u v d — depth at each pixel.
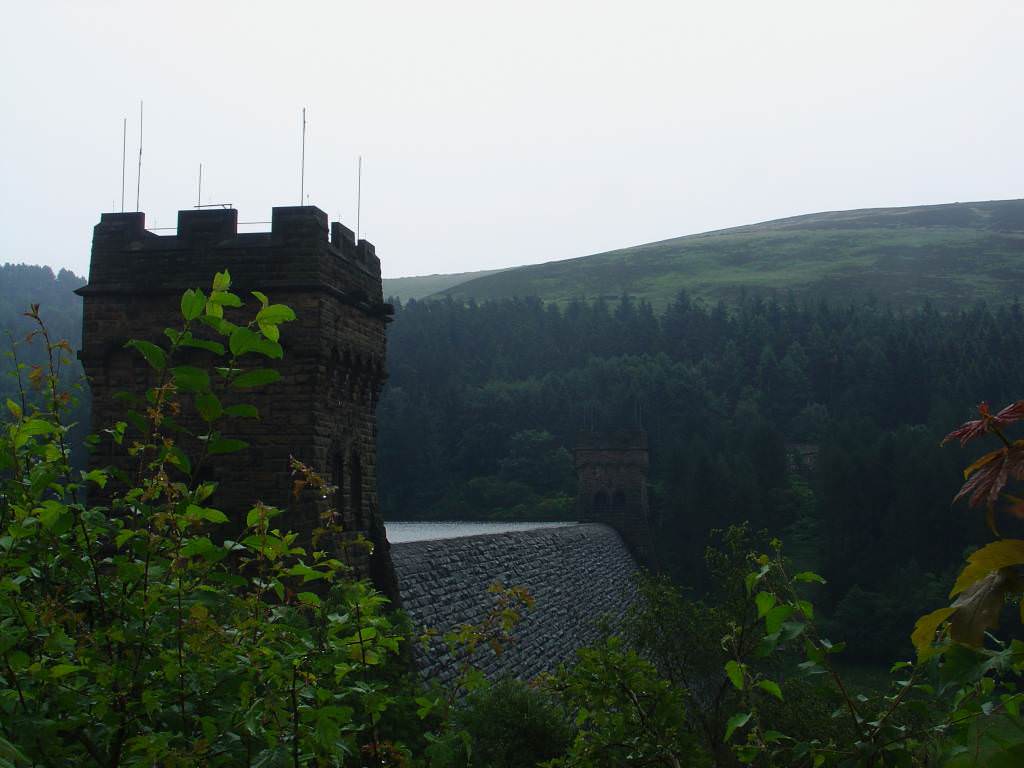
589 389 125.38
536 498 102.94
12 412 6.42
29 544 6.18
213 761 5.92
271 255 24.55
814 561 82.19
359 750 7.35
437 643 25.70
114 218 25.41
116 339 24.77
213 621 6.35
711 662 27.78
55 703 5.88
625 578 66.06
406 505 110.31
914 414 118.81
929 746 5.05
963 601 3.21
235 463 23.91
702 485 87.50
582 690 9.88
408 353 136.00
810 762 6.48
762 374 129.38
